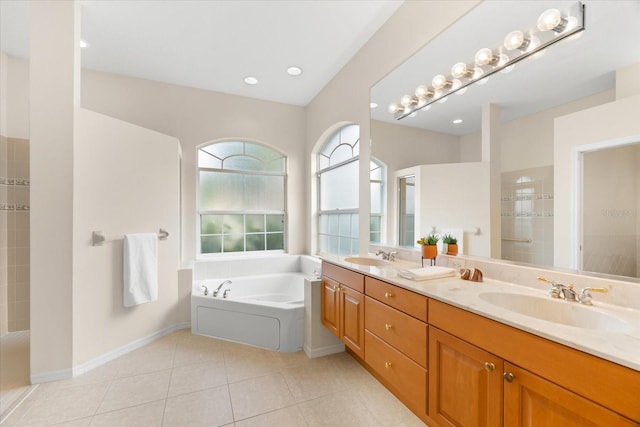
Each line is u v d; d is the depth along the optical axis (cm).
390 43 221
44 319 192
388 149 227
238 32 238
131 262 236
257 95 365
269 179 395
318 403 174
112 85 305
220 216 372
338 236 346
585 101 117
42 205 192
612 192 110
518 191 142
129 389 186
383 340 159
